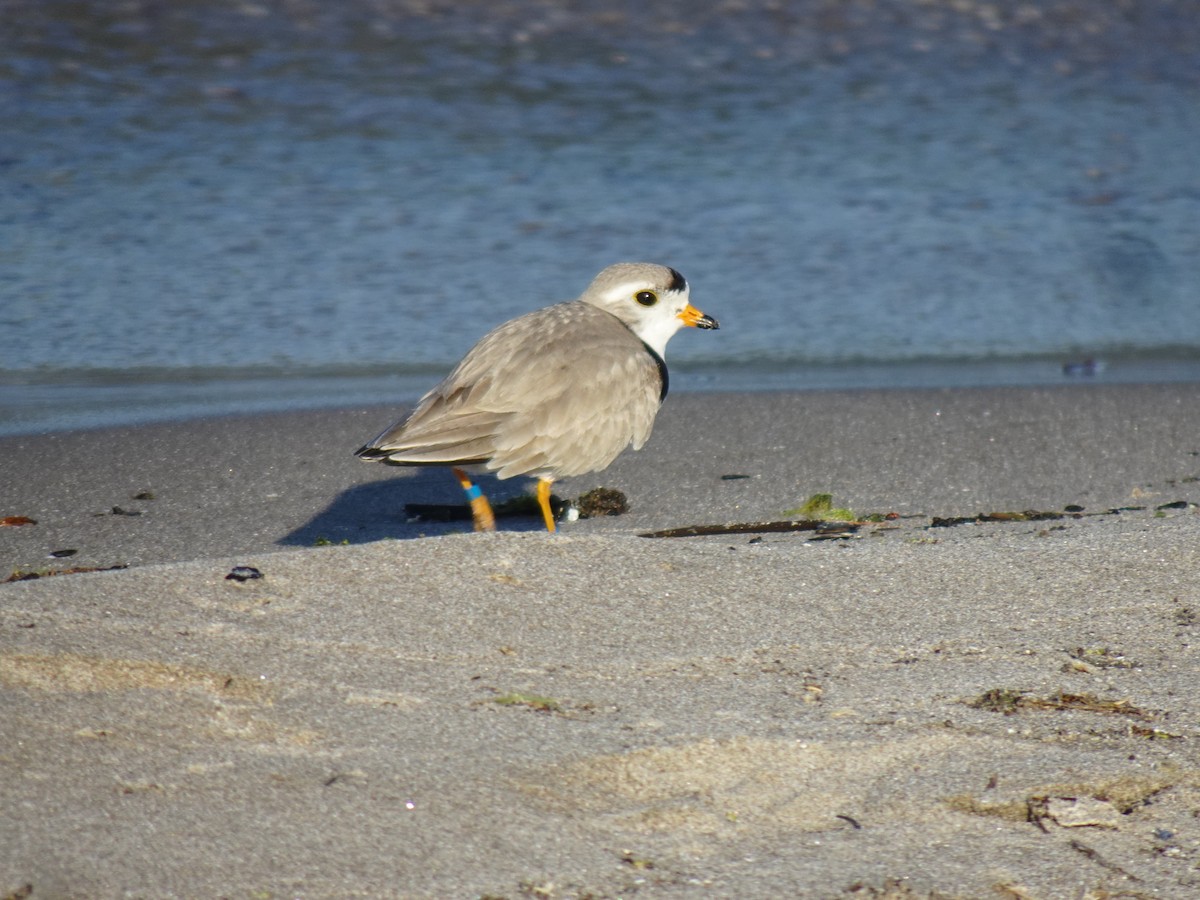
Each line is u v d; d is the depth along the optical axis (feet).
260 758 19.83
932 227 67.92
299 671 22.45
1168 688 23.43
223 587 25.16
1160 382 52.08
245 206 64.90
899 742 21.30
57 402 46.68
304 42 83.97
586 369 31.71
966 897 18.04
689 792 19.99
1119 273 64.59
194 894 16.79
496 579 26.37
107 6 85.05
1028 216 69.67
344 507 38.24
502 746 20.59
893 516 36.78
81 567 32.27
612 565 27.43
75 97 73.87
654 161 73.26
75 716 20.49
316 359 52.21
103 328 53.57
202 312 55.52
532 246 62.75
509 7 91.71
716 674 23.53
